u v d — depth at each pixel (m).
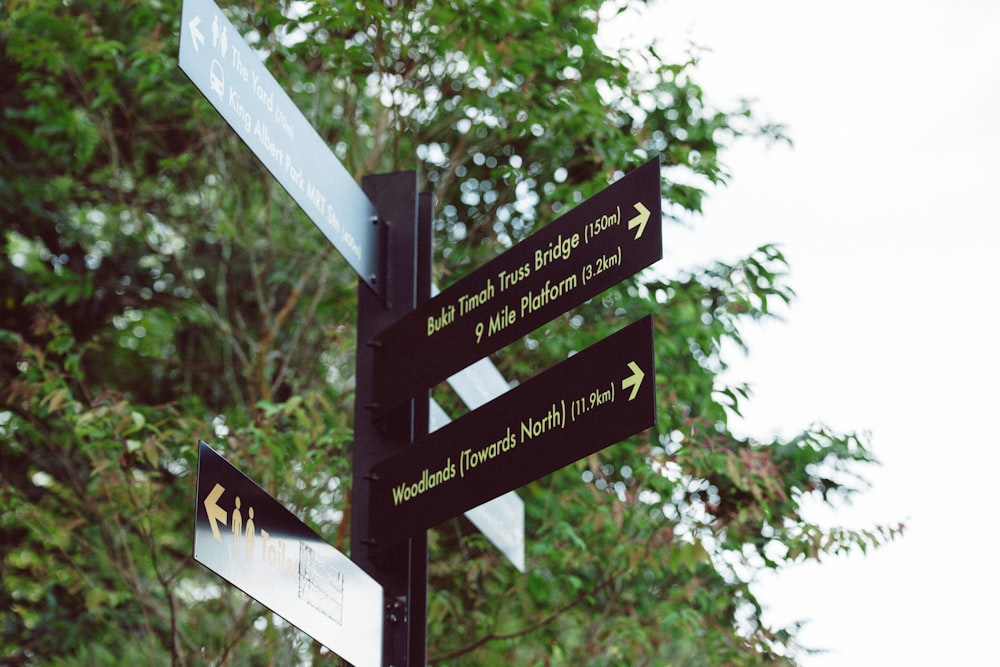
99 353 9.58
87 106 8.00
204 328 9.85
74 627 8.29
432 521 3.47
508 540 4.75
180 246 9.40
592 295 3.29
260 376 7.79
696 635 7.04
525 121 7.27
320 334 8.95
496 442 3.38
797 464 7.07
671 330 7.45
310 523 7.17
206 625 7.94
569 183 7.88
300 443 6.41
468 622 7.89
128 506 7.09
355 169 7.43
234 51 3.19
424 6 7.02
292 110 3.51
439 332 3.71
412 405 3.80
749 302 6.86
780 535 6.57
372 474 3.67
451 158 8.34
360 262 3.86
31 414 7.45
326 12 6.32
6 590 8.34
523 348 7.68
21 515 7.16
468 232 8.42
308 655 7.38
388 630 3.57
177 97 7.89
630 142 7.14
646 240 3.18
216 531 2.72
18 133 8.78
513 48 6.92
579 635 8.56
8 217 9.19
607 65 7.10
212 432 6.73
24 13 7.34
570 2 7.20
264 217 8.52
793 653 7.24
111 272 9.50
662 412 6.76
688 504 6.68
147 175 9.30
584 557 6.89
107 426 6.61
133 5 7.92
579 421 3.18
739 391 6.38
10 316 8.88
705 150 8.16
